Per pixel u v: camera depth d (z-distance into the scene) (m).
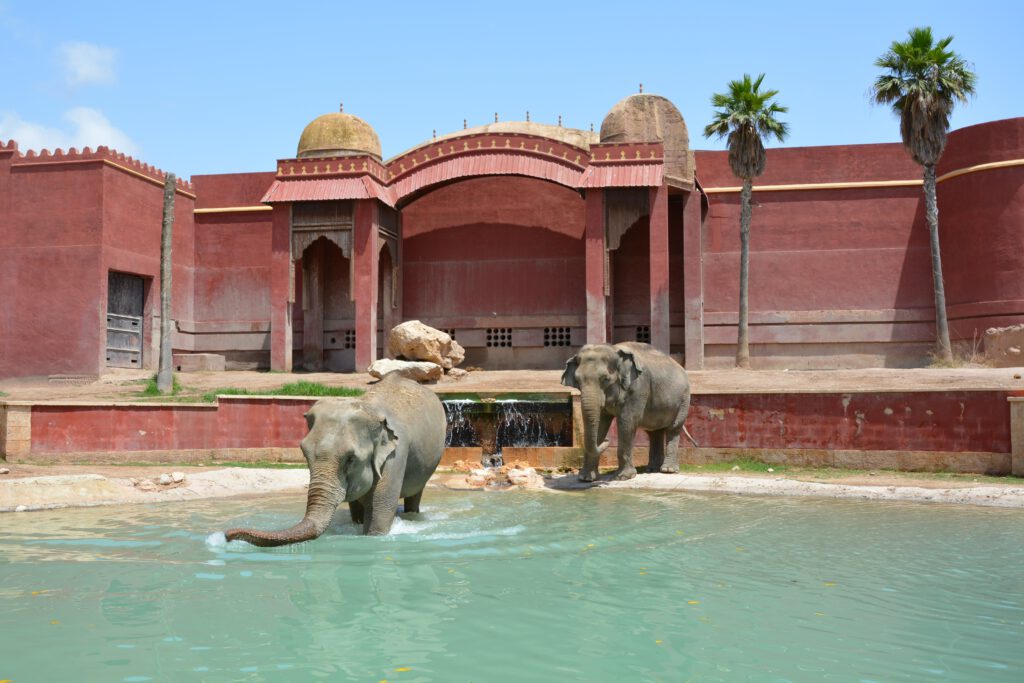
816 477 14.51
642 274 28.19
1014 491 12.04
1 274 25.73
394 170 27.00
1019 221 24.91
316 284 29.38
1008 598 6.25
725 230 28.30
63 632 5.22
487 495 12.45
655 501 11.84
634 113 26.53
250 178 30.80
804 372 21.69
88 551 7.79
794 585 6.65
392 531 8.89
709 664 4.73
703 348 26.95
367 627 5.38
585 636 5.25
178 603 5.92
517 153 25.61
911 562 7.57
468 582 6.65
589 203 24.38
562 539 8.58
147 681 4.34
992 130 25.69
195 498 12.16
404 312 29.02
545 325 28.30
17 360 25.42
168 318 22.17
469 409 17.61
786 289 27.94
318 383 22.73
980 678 4.52
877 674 4.58
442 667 4.64
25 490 11.00
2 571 6.93
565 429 17.30
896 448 15.32
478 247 28.91
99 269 25.23
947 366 23.92
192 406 16.53
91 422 15.73
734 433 16.23
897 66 24.53
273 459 16.72
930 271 27.28
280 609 5.79
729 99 25.86
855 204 27.84
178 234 29.75
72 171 25.61
